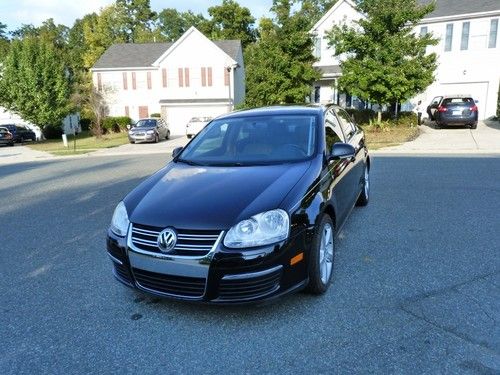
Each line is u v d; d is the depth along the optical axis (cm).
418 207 609
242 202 312
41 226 615
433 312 316
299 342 288
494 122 2198
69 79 3519
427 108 2436
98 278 413
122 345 295
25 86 2997
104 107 3625
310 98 2161
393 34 1695
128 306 352
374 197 680
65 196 838
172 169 407
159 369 268
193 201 321
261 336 297
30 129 3344
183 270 296
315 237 330
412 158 1130
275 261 296
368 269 399
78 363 277
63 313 344
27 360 282
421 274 383
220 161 406
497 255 420
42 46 3086
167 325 318
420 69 1625
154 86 3856
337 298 345
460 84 2592
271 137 426
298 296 350
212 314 330
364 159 613
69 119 3819
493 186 724
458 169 910
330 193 372
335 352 275
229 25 5738
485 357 262
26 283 407
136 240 315
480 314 311
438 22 2581
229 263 288
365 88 1664
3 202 810
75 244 523
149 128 2416
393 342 282
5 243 539
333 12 2769
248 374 259
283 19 2020
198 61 3544
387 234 496
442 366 256
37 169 1373
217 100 3494
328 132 445
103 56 4016
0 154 2133
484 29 2467
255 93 2056
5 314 346
